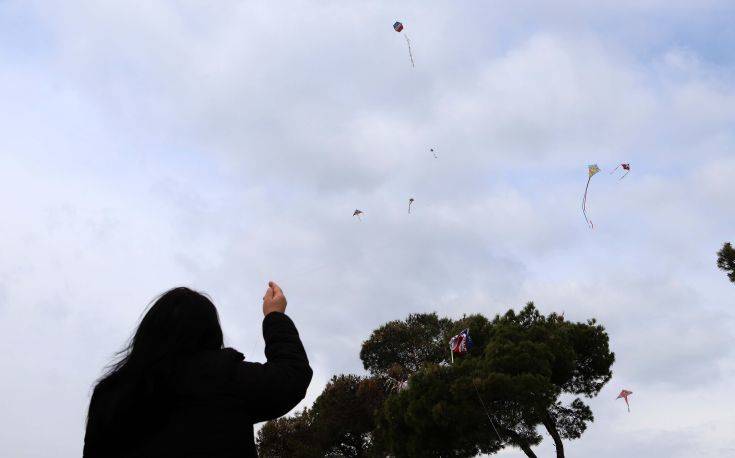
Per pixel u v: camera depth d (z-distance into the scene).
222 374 2.10
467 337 26.66
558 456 25.75
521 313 29.48
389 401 26.97
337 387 39.09
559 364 26.42
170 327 2.15
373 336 46.16
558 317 29.06
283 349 2.25
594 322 28.78
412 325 47.25
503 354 25.30
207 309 2.25
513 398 23.33
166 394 2.05
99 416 2.01
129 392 2.02
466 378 24.30
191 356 2.14
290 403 2.16
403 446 26.22
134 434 2.01
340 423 37.50
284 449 36.09
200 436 2.00
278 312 2.38
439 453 25.11
